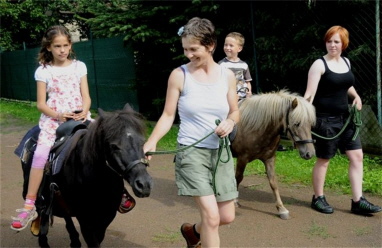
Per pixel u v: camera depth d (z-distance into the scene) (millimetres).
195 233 3906
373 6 7766
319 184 5430
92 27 11320
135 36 9961
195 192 3316
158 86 11633
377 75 7582
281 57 8891
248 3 9344
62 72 4082
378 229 4816
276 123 4922
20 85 19453
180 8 10148
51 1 21938
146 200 6062
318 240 4578
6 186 7090
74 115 3975
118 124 3090
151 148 3264
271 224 5051
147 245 4598
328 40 5133
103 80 13727
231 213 3525
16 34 22578
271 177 5250
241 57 9695
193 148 3359
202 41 3203
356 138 5289
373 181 6215
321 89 5207
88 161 3324
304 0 8461
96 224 3564
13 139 11352
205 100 3318
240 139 5164
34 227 4367
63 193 3600
